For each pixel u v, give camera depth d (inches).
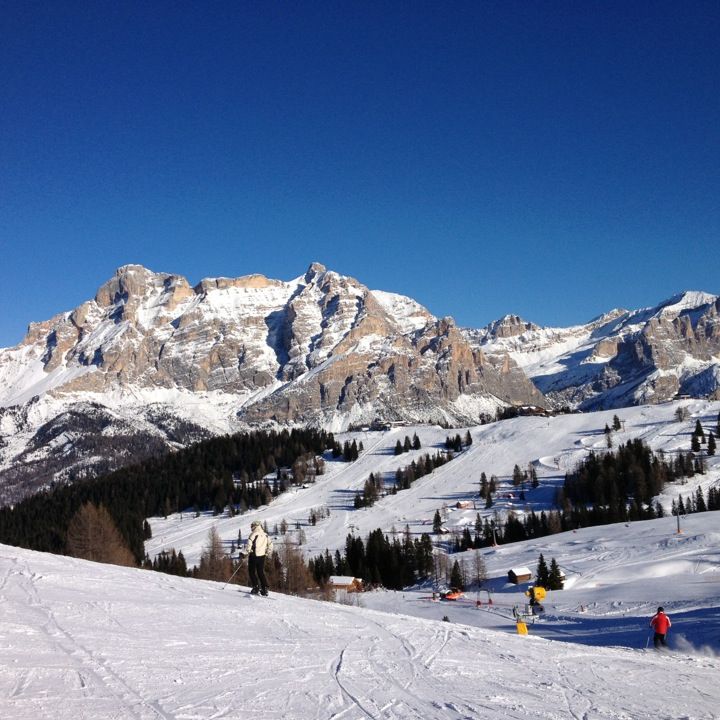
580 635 1988.2
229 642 582.6
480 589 4881.9
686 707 530.9
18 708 358.3
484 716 440.8
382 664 566.3
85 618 596.4
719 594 2901.1
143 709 378.6
